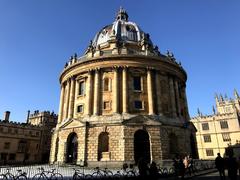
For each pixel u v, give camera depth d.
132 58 47.00
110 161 38.41
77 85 49.75
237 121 74.75
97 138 41.09
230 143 73.81
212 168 38.91
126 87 45.00
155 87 46.81
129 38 56.44
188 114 54.81
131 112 43.78
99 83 46.34
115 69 46.31
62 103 53.28
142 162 21.69
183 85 56.88
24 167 43.16
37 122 102.62
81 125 42.56
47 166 43.31
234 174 20.31
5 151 81.88
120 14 68.00
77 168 37.47
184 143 44.69
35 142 92.75
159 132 41.03
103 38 57.97
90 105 45.16
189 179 25.17
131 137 40.06
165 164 38.47
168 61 49.78
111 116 42.62
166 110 47.16
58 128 48.69
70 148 44.62
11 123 86.12
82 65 49.06
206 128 79.44
